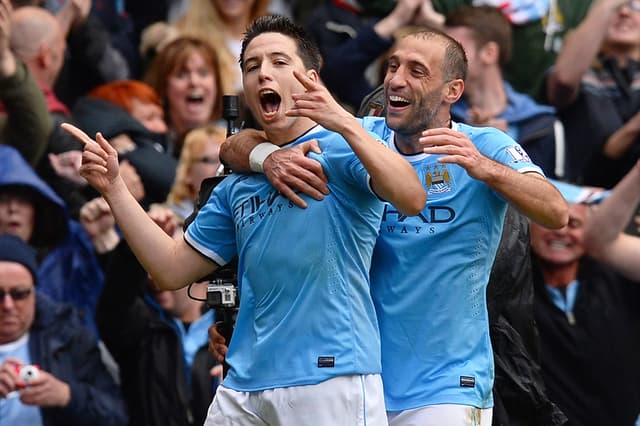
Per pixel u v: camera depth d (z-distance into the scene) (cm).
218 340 2136
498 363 2209
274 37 1916
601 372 2811
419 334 1989
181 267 2027
